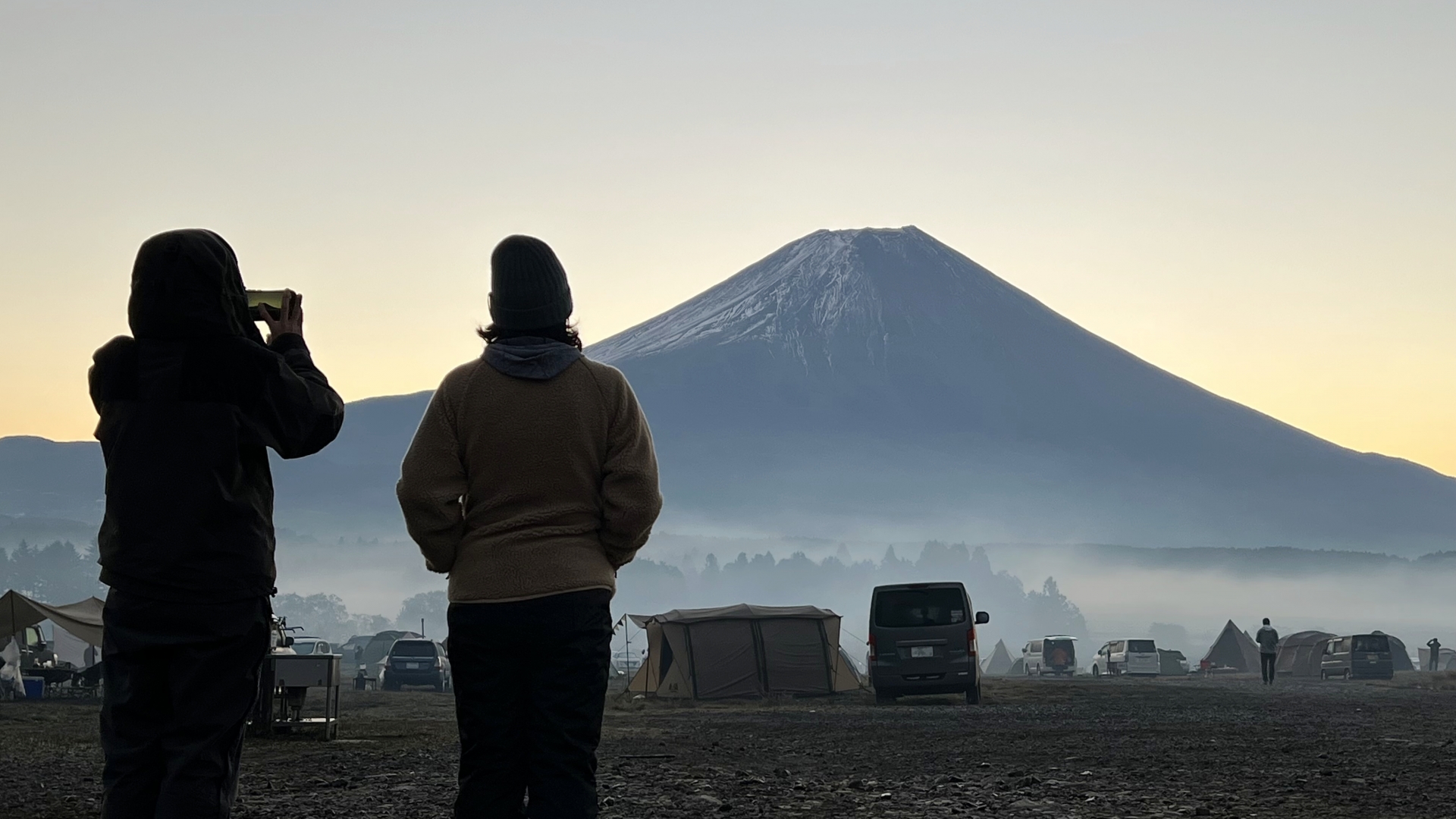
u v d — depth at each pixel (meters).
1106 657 64.44
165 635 4.38
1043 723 17.81
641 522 4.52
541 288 4.67
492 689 4.40
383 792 8.97
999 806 7.96
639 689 32.53
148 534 4.39
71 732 17.86
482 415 4.46
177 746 4.38
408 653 43.28
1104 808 7.83
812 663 31.06
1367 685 38.31
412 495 4.44
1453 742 13.06
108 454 4.52
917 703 26.50
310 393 4.68
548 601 4.36
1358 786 8.84
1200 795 8.45
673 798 8.56
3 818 7.60
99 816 7.72
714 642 30.84
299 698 15.85
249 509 4.54
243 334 4.76
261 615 4.56
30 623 34.12
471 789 4.42
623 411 4.60
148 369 4.52
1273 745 12.80
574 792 4.35
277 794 8.85
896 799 8.38
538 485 4.46
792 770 10.65
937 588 26.09
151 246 4.55
